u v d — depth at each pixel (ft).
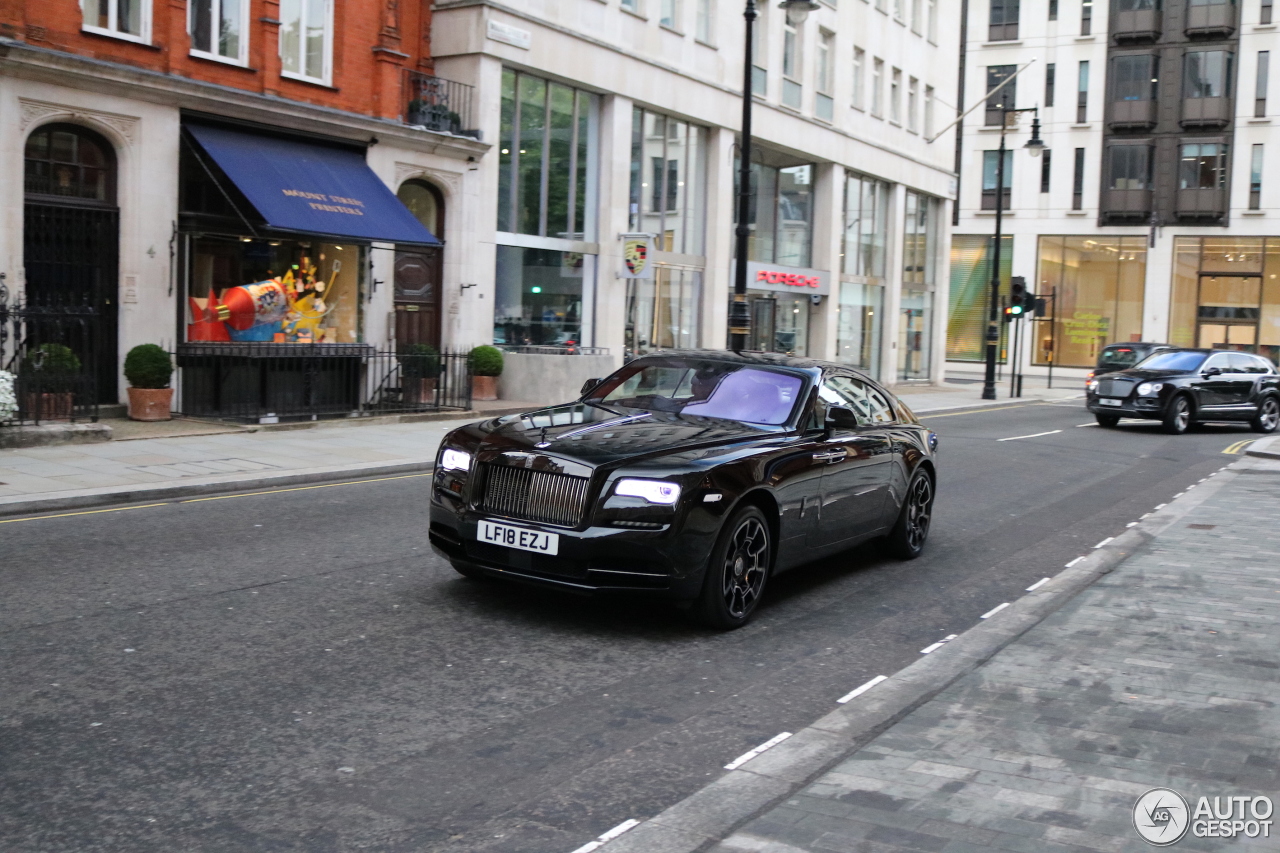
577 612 22.82
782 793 13.85
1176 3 173.47
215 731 15.56
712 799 13.62
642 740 15.98
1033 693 17.69
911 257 133.39
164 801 13.26
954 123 119.75
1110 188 178.70
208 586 23.63
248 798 13.46
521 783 14.26
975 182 187.62
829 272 112.27
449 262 70.03
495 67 71.31
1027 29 182.60
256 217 55.36
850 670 19.86
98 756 14.51
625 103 82.53
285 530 30.35
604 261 82.07
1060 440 69.72
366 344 63.57
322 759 14.76
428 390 67.00
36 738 15.01
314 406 56.03
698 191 93.86
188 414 54.49
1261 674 18.83
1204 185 173.58
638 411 24.99
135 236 52.75
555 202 78.74
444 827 12.90
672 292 91.25
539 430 22.61
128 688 17.13
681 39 87.92
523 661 19.45
